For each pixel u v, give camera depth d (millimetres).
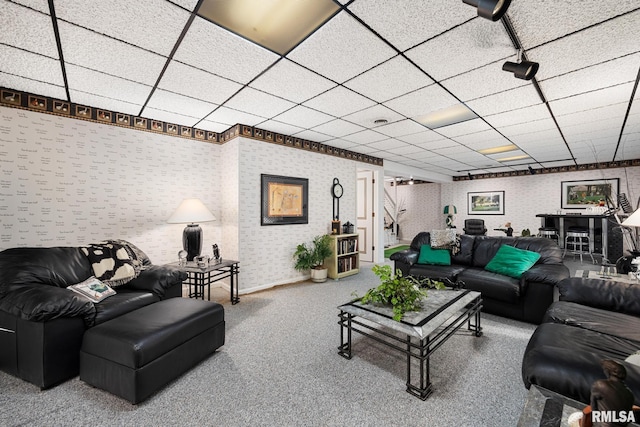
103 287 2234
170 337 1734
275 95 2613
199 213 3166
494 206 7668
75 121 2859
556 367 1121
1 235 2506
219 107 2951
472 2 1253
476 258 3504
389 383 1779
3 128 2498
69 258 2326
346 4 1448
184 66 2094
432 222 9000
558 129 3594
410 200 9539
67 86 2455
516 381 1794
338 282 4328
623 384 736
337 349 2219
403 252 3824
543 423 910
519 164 6312
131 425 1424
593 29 1611
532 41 1741
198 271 2896
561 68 2064
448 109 2922
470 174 7930
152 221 3402
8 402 1586
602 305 1945
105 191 3055
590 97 2580
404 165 6496
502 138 4059
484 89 2439
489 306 2930
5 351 1814
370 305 2076
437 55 1914
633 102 2680
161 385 1675
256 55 1939
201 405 1573
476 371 1907
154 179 3412
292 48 1853
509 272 2959
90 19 1558
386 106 2861
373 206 5996
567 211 6516
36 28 1631
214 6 1469
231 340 2367
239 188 3598
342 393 1680
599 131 3670
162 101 2797
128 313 1956
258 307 3180
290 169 4176
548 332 1580
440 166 6668
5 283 1849
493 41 1749
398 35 1699
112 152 3098
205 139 3869
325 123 3461
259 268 3836
